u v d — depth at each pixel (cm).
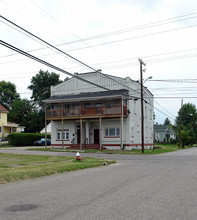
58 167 1318
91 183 906
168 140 7738
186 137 5269
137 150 3319
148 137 4284
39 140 4584
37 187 836
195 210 566
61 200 651
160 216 521
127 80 3556
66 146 3747
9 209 567
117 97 3259
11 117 6800
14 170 1145
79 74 3928
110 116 3309
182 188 811
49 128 5969
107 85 3700
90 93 3750
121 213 539
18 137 4272
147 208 578
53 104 3953
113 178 1024
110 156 2423
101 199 662
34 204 611
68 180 986
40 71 6731
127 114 3428
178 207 589
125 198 673
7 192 753
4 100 7338
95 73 3809
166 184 881
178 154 2833
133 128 3612
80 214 530
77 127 3797
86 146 3491
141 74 3011
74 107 3803
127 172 1219
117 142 3447
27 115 6888
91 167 1482
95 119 3584
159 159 2083
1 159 1834
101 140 3547
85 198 673
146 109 4256
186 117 8900
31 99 6831
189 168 1396
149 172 1217
